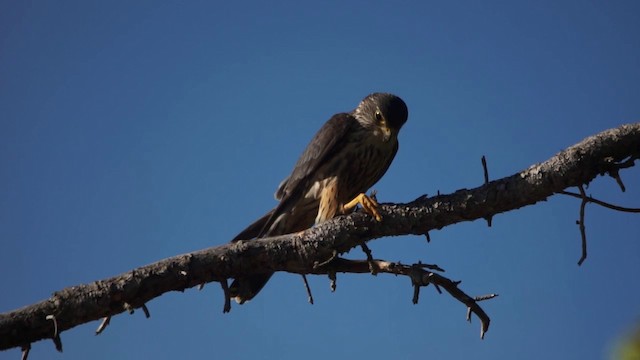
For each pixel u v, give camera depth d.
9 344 9.38
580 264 9.50
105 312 9.70
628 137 9.28
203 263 10.21
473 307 10.12
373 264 10.46
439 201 10.15
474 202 9.91
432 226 10.30
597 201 9.48
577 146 9.46
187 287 10.20
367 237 10.52
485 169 9.95
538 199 9.75
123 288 9.70
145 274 9.84
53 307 9.48
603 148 9.33
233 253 10.35
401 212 10.28
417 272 10.12
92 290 9.61
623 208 9.44
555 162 9.48
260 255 10.48
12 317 9.35
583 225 9.48
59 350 9.28
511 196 9.75
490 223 10.10
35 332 9.47
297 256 10.58
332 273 10.77
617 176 9.42
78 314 9.56
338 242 10.48
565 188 9.59
